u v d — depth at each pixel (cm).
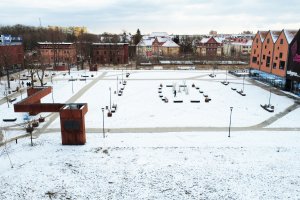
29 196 2581
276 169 3025
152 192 2642
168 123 4481
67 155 3350
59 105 3822
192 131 4112
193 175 2914
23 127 4334
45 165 3117
